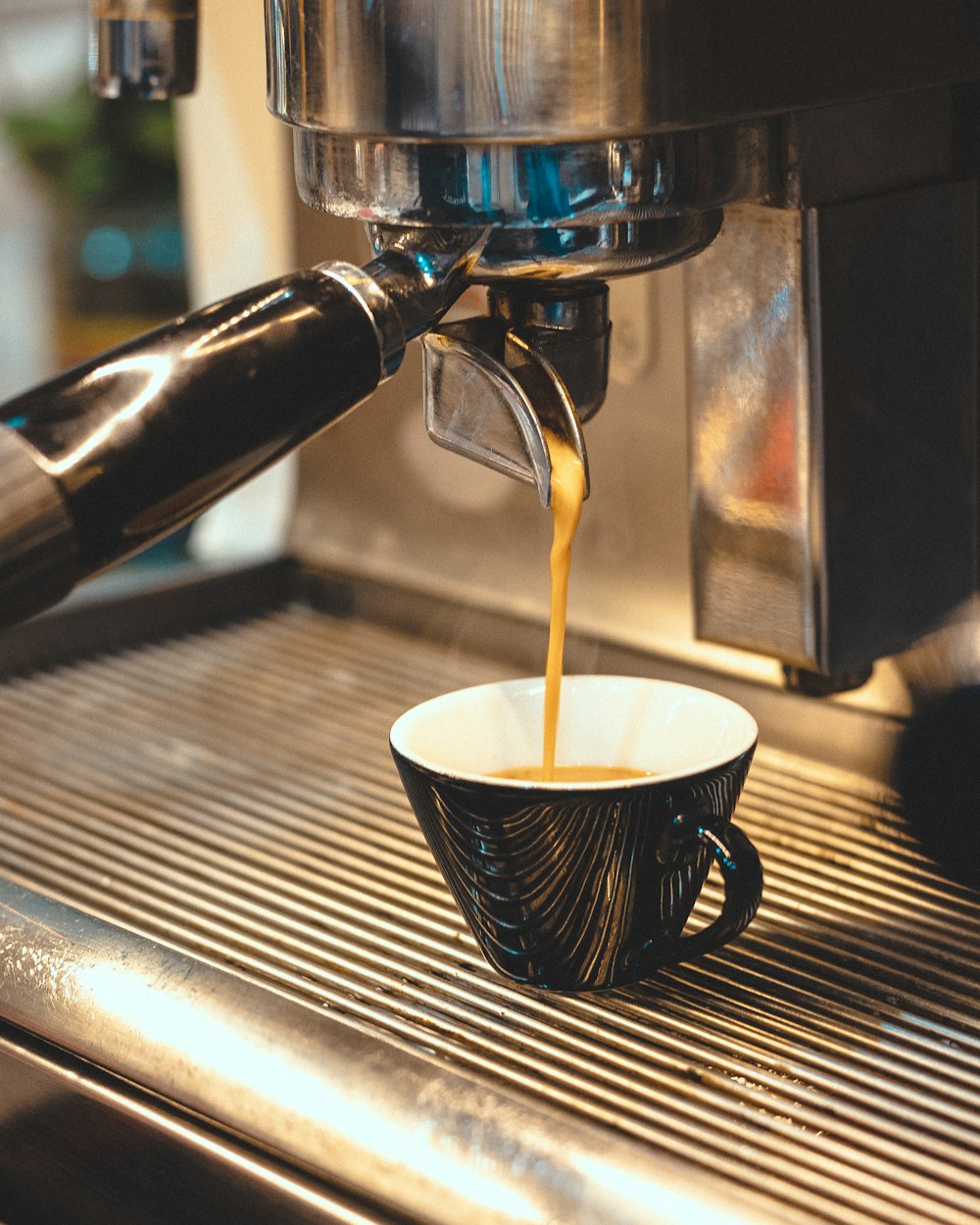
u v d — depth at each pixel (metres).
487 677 0.87
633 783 0.62
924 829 0.74
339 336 0.61
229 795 0.78
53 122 1.44
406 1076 0.59
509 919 0.64
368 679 0.88
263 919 0.70
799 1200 0.57
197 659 0.90
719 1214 0.55
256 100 0.94
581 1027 0.64
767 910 0.69
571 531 0.65
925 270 0.70
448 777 0.63
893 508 0.71
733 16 0.61
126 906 0.71
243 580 0.95
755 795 0.76
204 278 1.00
